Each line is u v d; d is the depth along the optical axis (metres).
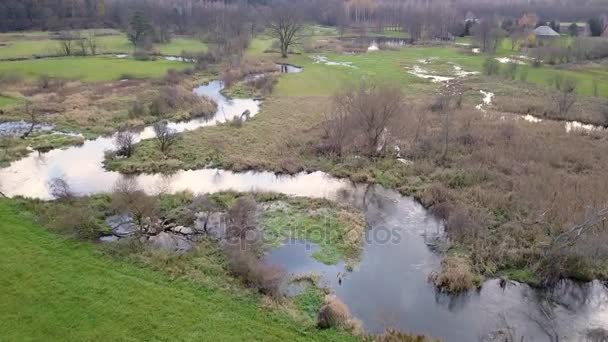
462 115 51.91
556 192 32.94
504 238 28.14
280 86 68.88
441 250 27.81
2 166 38.12
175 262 25.31
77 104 55.19
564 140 45.00
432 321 22.31
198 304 22.03
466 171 37.84
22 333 19.73
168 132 43.66
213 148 42.97
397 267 26.45
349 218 31.38
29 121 49.53
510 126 46.78
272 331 20.67
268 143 44.66
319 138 45.41
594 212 27.19
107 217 30.11
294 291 24.00
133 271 24.28
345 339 20.59
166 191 34.47
